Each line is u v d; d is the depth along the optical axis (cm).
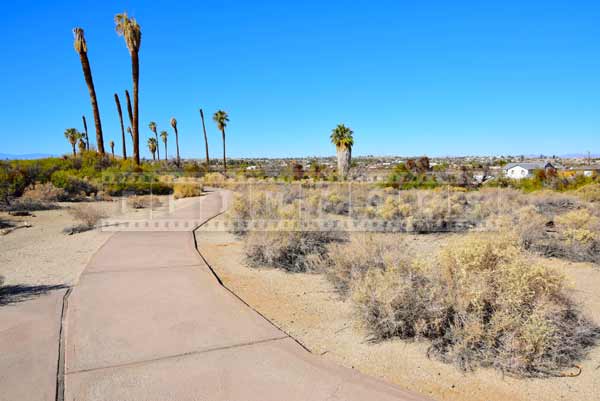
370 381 337
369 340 430
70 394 311
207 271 666
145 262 722
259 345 401
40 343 397
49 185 2036
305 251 781
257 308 528
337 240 867
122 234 1014
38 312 480
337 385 330
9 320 455
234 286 623
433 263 504
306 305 542
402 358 390
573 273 715
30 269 695
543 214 1263
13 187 1923
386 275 473
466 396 327
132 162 3036
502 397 326
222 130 6100
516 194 1842
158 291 559
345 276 602
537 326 365
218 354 380
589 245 816
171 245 871
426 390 335
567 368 375
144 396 310
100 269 674
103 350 383
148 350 385
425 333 432
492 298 409
